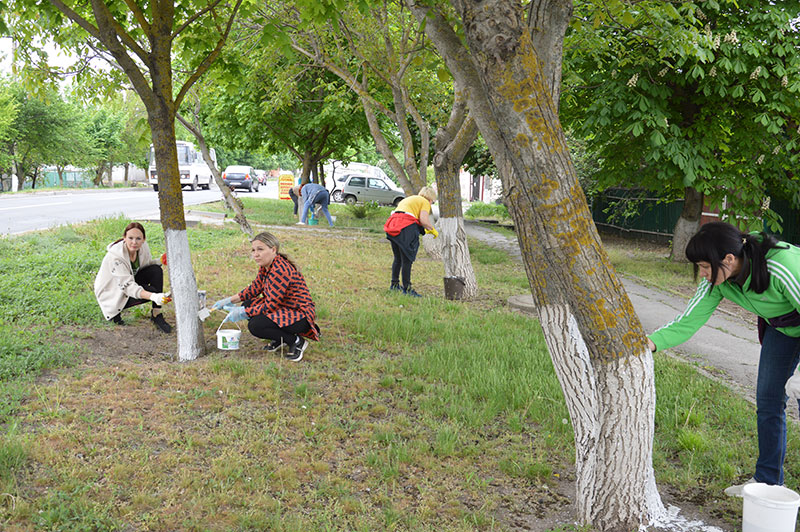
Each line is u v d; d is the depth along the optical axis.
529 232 3.49
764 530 3.10
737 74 11.58
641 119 11.73
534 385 5.50
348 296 9.09
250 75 17.08
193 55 7.17
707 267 3.33
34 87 7.41
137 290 6.58
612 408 3.32
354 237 16.92
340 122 19.23
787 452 4.47
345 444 4.35
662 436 4.77
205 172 49.12
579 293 3.15
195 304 5.94
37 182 58.72
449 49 3.90
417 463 4.16
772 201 15.16
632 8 9.19
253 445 4.11
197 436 4.19
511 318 8.23
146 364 5.66
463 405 5.09
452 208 9.67
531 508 3.75
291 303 6.05
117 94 7.83
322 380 5.56
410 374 5.89
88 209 22.16
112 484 3.48
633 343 3.28
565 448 4.51
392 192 33.16
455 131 9.62
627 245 19.53
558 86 4.12
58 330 6.37
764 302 3.38
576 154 21.53
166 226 5.82
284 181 33.22
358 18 12.31
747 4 11.62
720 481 4.05
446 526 3.43
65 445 3.88
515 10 2.83
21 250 10.41
